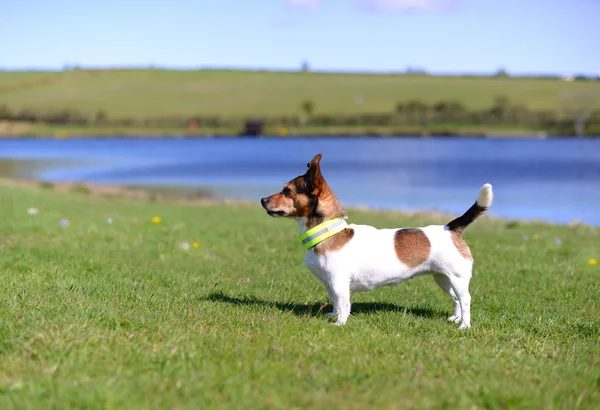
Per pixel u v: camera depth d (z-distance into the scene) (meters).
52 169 43.75
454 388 3.97
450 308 7.18
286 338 5.07
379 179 36.81
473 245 11.67
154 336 4.88
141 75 157.25
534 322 6.44
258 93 137.50
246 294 7.52
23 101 128.50
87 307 5.68
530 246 11.85
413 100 127.06
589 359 5.02
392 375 4.26
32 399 3.57
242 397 3.68
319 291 7.94
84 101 129.00
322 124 111.38
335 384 4.02
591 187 31.95
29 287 6.76
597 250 11.58
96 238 11.34
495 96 128.12
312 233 6.03
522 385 4.18
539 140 89.50
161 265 9.42
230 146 77.88
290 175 39.47
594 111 110.25
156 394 3.73
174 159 55.22
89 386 3.73
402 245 6.04
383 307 7.14
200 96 134.25
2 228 11.66
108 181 34.91
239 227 13.91
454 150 68.69
